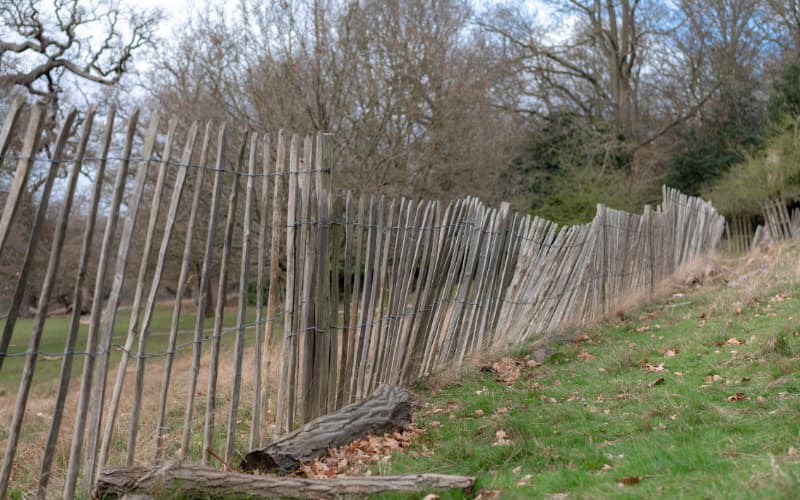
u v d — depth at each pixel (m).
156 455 4.44
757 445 4.21
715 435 4.52
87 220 3.91
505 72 21.50
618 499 3.55
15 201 3.63
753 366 6.43
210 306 24.11
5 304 17.52
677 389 6.13
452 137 16.77
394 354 6.83
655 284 13.40
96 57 19.45
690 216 16.31
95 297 4.00
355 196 14.49
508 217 8.80
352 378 6.24
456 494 4.00
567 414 5.69
